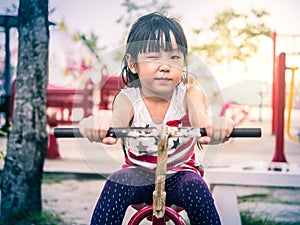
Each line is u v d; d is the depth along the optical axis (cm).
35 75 319
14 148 322
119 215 135
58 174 343
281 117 323
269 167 317
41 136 324
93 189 333
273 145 341
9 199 322
